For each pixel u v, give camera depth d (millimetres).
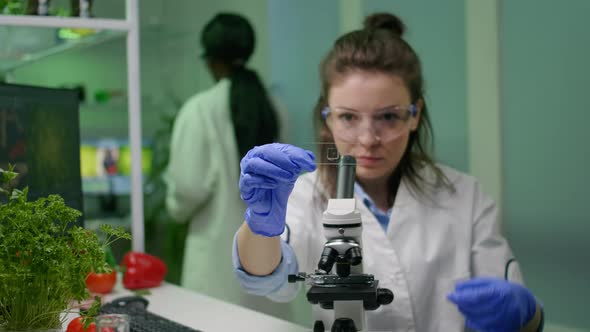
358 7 3059
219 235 2438
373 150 1326
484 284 1051
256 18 3490
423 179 1442
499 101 2529
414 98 1376
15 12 1613
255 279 1150
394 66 1326
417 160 1448
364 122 1318
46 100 1368
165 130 3461
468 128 2635
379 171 1350
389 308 1346
